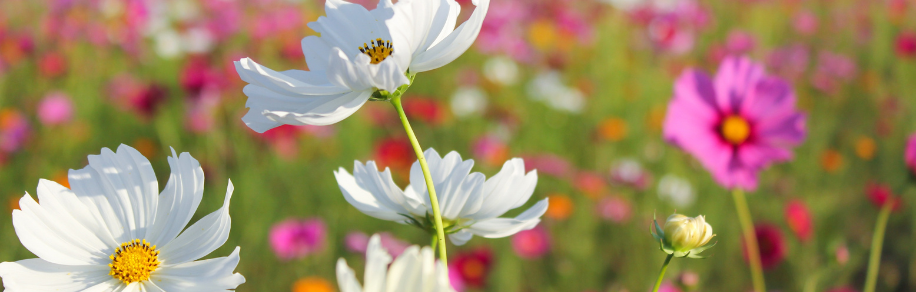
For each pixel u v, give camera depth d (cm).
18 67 197
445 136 193
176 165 65
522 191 67
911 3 280
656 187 168
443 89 218
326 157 162
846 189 174
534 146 196
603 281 142
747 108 91
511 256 140
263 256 134
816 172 180
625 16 281
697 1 290
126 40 212
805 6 308
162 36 213
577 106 213
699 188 167
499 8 263
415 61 65
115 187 65
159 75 207
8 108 184
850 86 231
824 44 278
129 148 65
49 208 64
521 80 232
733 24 295
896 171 175
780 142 89
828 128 204
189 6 242
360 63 63
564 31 259
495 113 200
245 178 147
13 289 63
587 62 252
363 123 181
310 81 66
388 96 64
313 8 256
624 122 199
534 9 272
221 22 209
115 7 218
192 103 158
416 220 68
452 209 67
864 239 151
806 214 139
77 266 64
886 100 213
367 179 68
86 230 65
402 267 59
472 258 132
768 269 135
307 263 132
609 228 154
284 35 212
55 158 163
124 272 64
